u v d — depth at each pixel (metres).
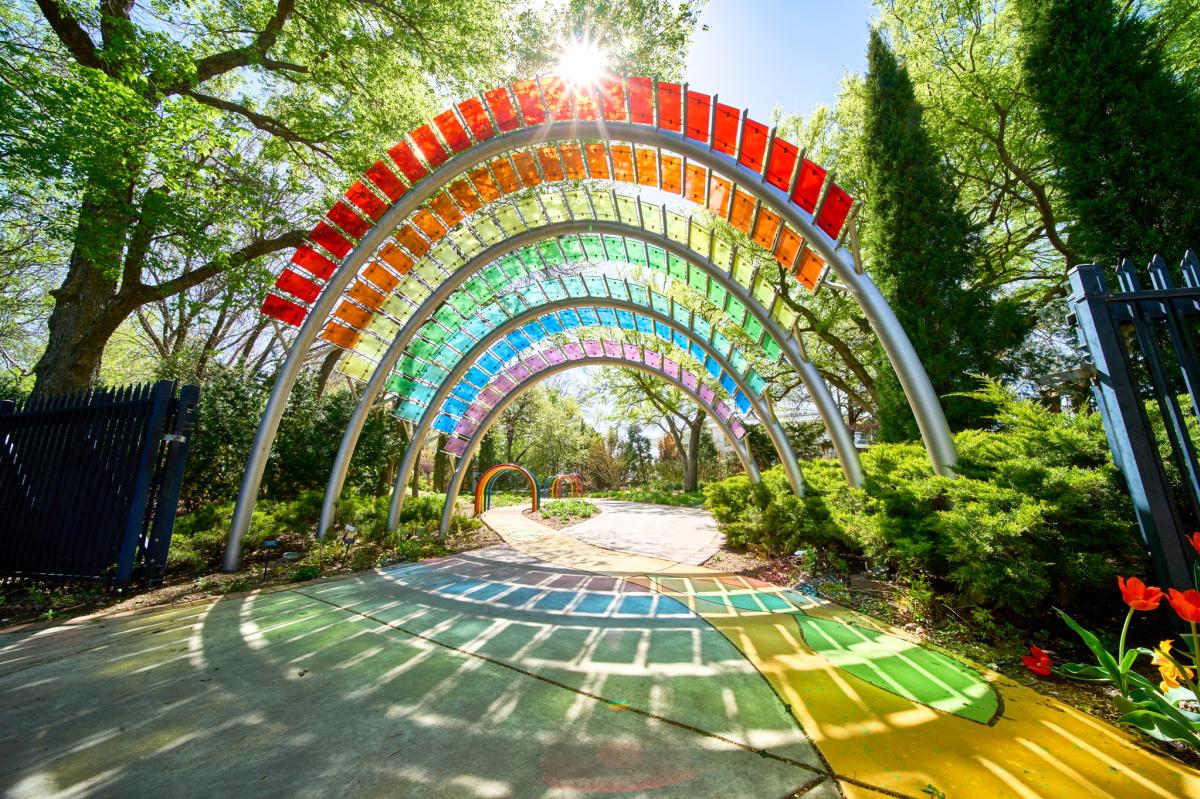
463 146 7.26
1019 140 11.20
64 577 5.07
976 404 7.17
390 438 13.49
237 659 3.13
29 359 18.48
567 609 4.33
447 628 3.79
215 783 1.80
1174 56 8.52
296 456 10.29
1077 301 3.33
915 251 8.25
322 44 9.99
